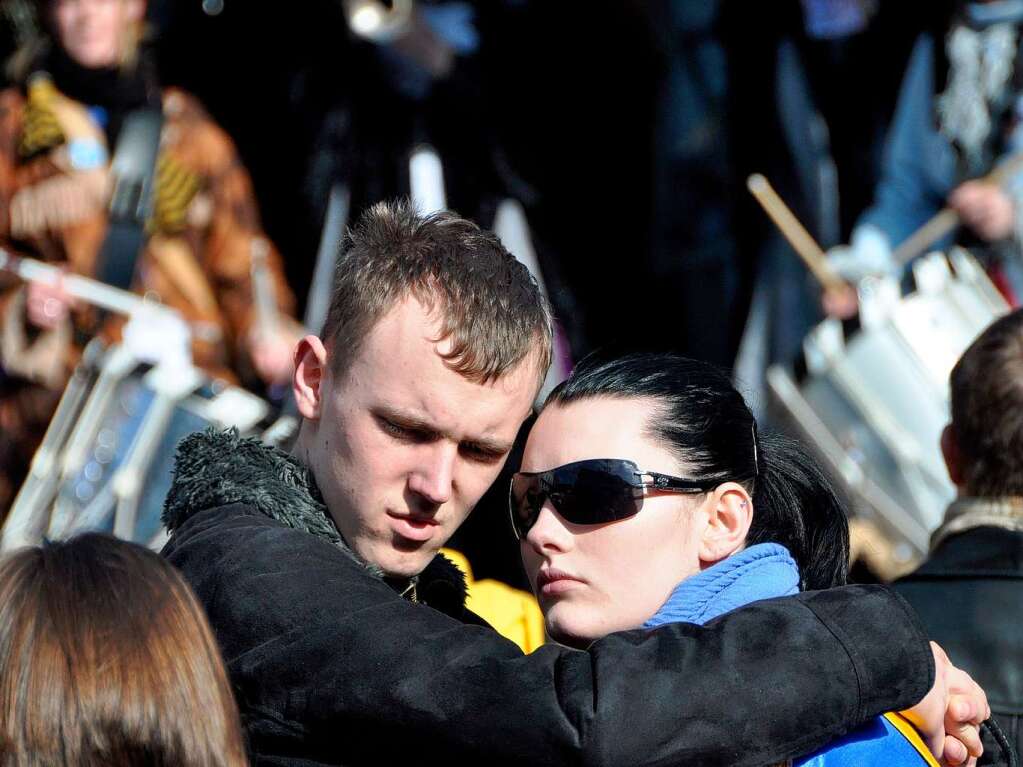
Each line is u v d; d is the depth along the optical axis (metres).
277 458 6.66
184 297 15.56
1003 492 8.16
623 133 19.11
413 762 5.89
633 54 18.47
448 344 6.28
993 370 8.16
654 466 6.54
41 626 5.22
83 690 5.14
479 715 5.79
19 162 15.08
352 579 6.18
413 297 6.36
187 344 13.87
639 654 5.88
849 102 18.20
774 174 17.42
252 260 16.05
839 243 18.12
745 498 6.65
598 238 19.23
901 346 12.33
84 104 15.32
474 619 7.29
